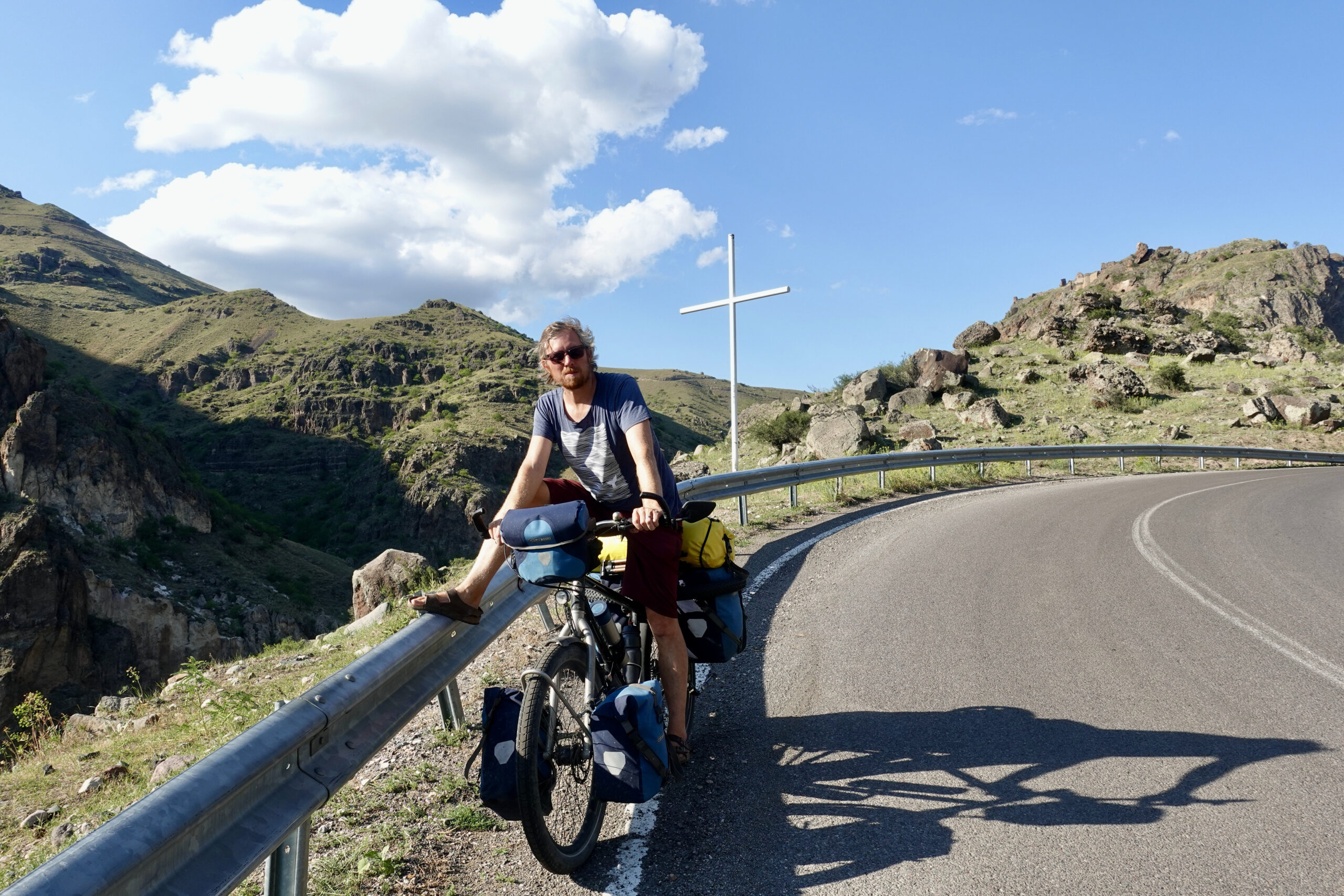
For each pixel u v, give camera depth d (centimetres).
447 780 372
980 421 3172
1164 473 2392
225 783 207
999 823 321
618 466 322
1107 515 1309
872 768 376
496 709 278
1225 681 498
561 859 280
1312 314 16575
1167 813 326
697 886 284
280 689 640
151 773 507
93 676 9312
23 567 9106
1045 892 272
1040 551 970
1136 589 769
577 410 318
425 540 18900
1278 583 806
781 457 2858
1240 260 18100
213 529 13338
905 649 570
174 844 189
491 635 430
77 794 504
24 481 10925
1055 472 2344
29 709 719
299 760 253
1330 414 3319
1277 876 278
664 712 311
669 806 346
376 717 303
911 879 282
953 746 399
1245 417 3366
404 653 323
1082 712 445
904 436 2791
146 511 12144
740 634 385
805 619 659
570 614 317
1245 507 1441
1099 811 329
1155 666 529
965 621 645
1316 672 515
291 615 11806
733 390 1762
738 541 1042
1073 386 3947
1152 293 16975
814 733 422
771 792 355
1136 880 278
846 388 3738
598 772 292
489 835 327
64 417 11975
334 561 15112
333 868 296
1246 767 369
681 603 372
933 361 3819
